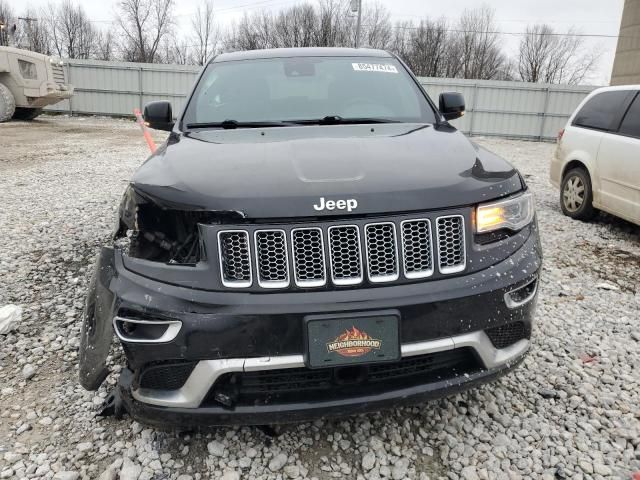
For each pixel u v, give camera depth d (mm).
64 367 2936
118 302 2004
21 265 4453
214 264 1956
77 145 13500
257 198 1970
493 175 2277
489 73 50250
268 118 3154
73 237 5246
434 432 2424
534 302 2266
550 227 6082
